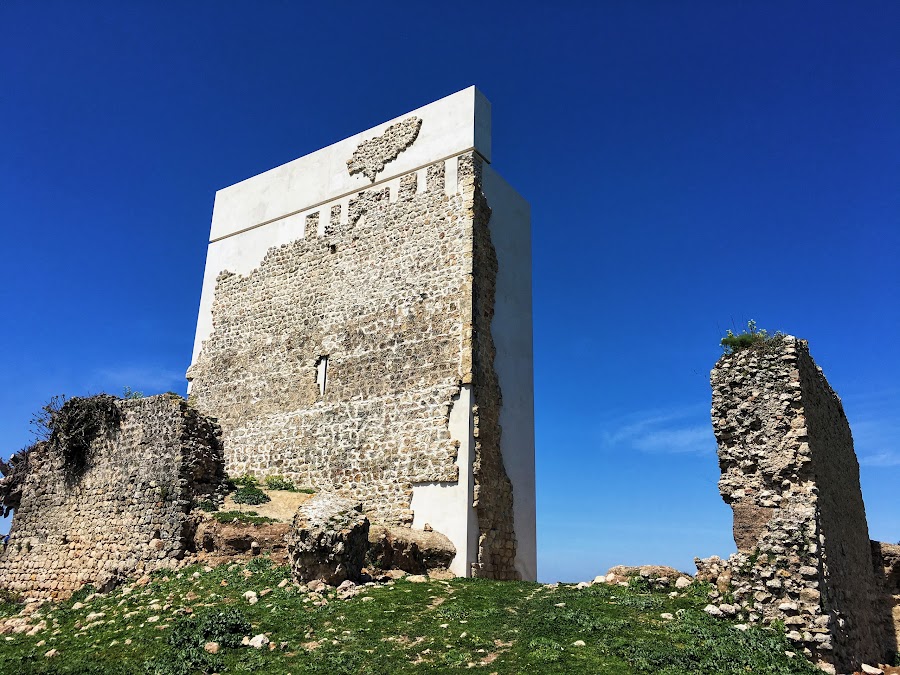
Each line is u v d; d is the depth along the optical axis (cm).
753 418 1296
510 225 2297
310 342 2314
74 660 1195
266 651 1162
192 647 1180
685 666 991
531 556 2050
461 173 2178
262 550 1747
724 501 1302
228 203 2759
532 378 2227
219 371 2509
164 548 1762
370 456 2047
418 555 1739
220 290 2630
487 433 1961
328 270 2364
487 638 1149
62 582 1950
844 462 1523
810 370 1374
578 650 1059
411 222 2225
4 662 1229
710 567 1296
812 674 1001
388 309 2172
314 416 2209
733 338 1367
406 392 2042
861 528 1543
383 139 2394
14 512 2175
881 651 1422
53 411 2161
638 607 1229
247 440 2336
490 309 2098
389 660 1082
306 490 2109
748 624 1125
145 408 1991
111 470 1988
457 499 1850
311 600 1377
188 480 1842
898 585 1546
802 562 1135
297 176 2586
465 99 2255
